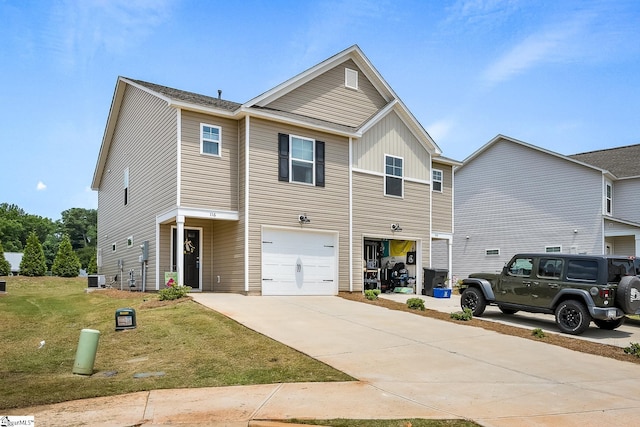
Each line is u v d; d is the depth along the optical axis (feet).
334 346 31.48
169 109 54.85
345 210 61.93
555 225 89.56
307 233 58.70
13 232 266.77
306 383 23.84
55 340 37.04
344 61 64.90
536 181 92.63
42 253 111.65
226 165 54.80
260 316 40.40
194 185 52.47
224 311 41.37
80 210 310.04
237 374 25.57
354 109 65.57
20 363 30.48
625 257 41.78
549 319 47.70
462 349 32.32
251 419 18.76
